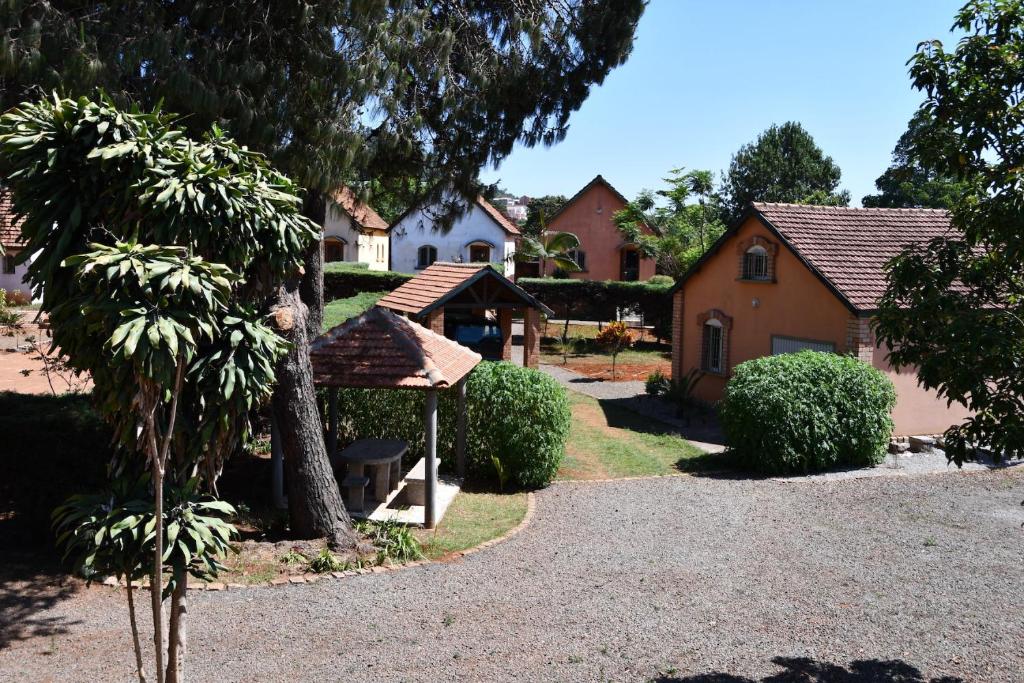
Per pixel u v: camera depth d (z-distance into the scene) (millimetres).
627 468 15531
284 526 10914
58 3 8719
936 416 17391
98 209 4703
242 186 4926
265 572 9359
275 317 5812
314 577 9273
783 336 19266
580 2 12734
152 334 4109
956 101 6535
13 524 10312
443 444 14555
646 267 48438
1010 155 6414
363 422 14891
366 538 10758
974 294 6457
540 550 10492
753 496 13398
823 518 12094
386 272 37312
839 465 15648
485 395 13891
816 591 9086
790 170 67250
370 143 10289
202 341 4930
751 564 10000
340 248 44156
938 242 6656
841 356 16047
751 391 15242
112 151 4488
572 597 8820
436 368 11219
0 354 23125
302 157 9367
